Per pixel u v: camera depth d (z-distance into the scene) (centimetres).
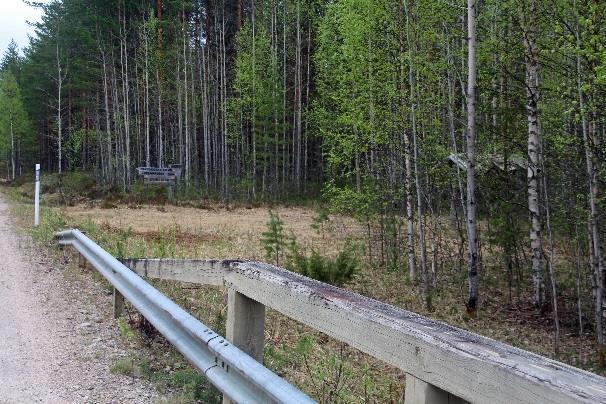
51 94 5134
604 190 1105
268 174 4281
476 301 1180
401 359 229
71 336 591
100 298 775
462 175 1458
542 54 1192
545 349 1011
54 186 3966
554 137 1216
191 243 1548
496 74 1274
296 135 4353
